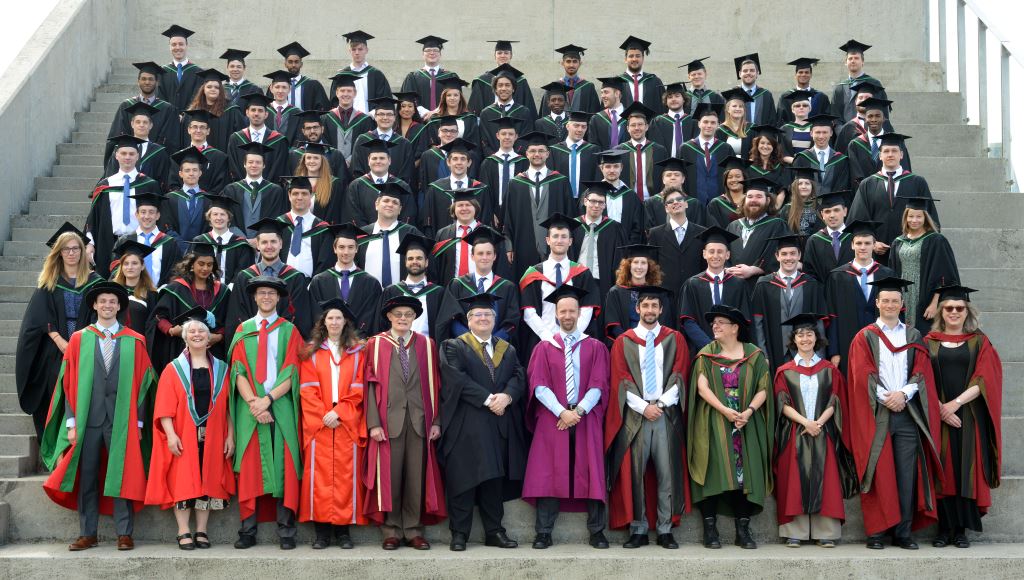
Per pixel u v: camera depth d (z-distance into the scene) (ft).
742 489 24.82
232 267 29.68
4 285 32.53
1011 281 32.04
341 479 24.56
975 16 41.29
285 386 25.03
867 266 27.94
